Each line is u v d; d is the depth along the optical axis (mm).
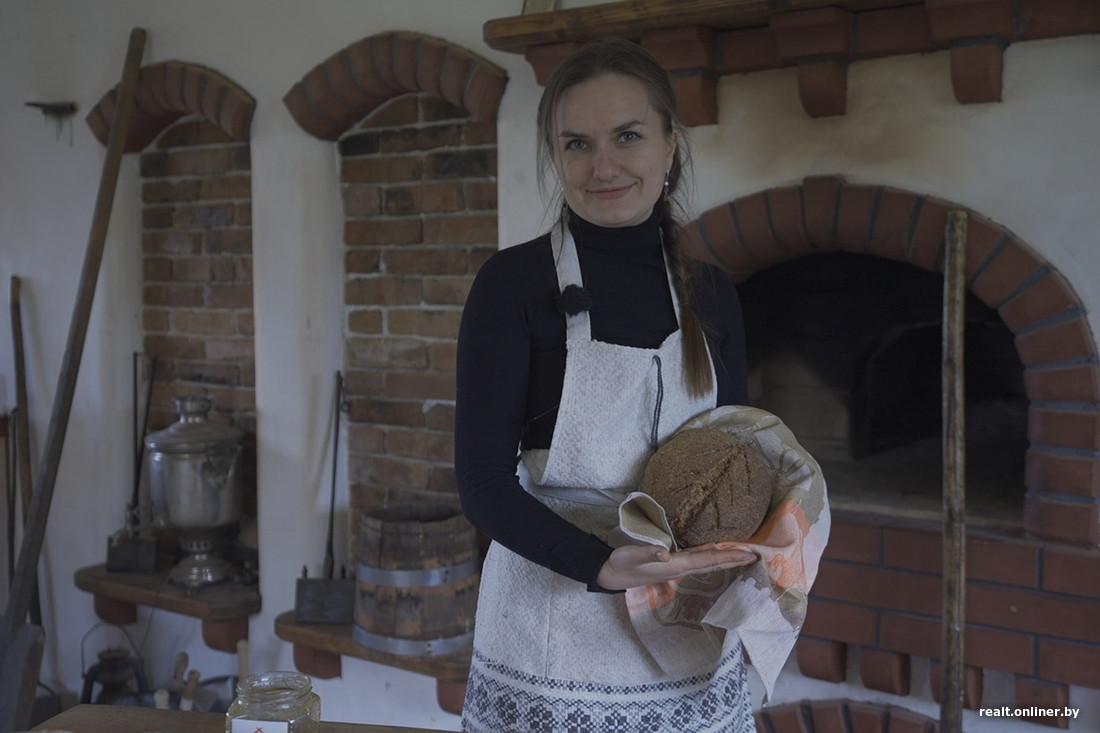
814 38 1859
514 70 2297
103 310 3127
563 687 1193
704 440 1145
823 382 2473
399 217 2627
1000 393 2561
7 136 3236
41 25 3121
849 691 2139
